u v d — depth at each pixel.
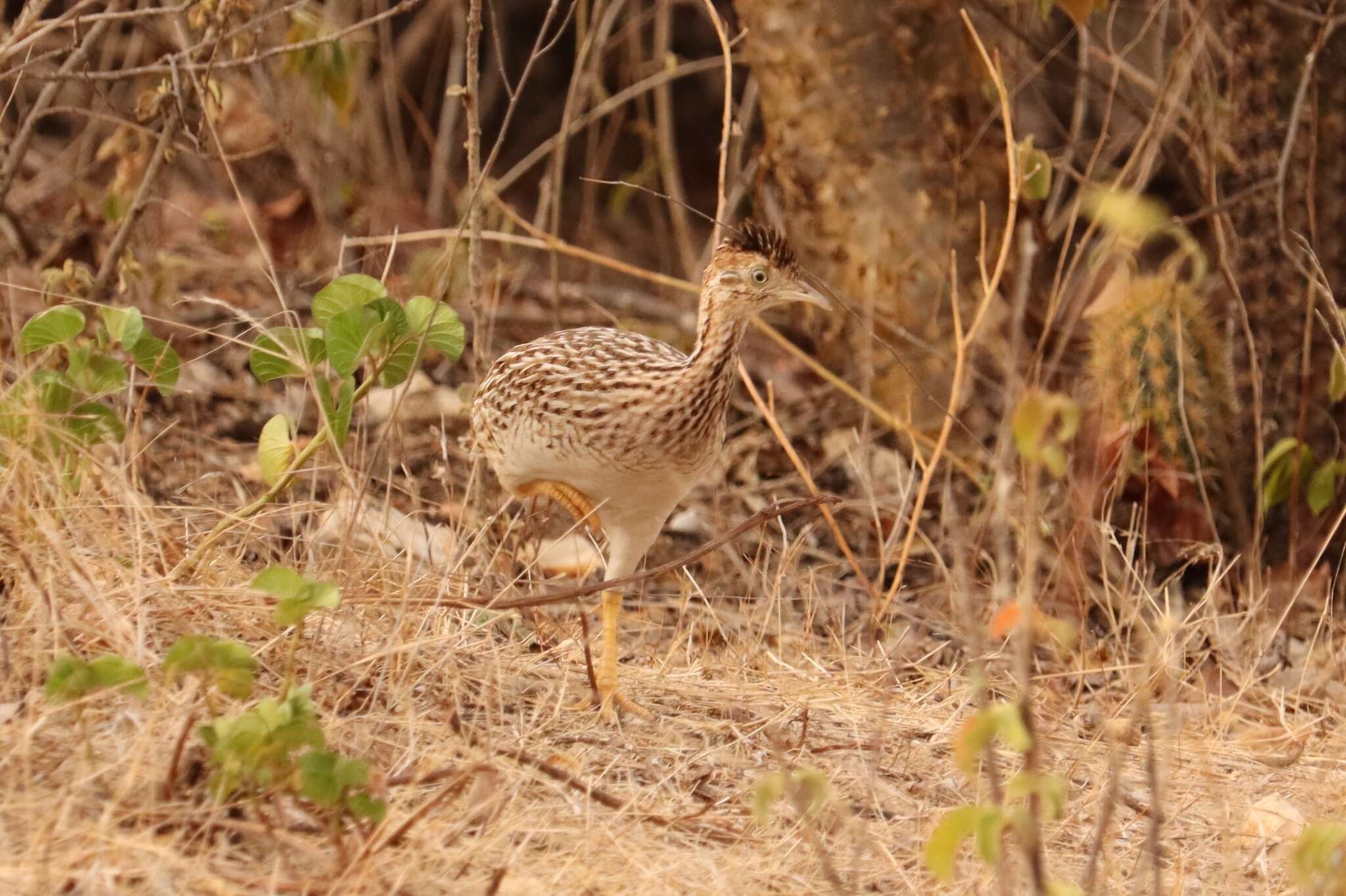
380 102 20.84
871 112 11.84
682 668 8.97
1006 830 6.36
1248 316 11.52
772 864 6.42
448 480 10.23
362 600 7.61
